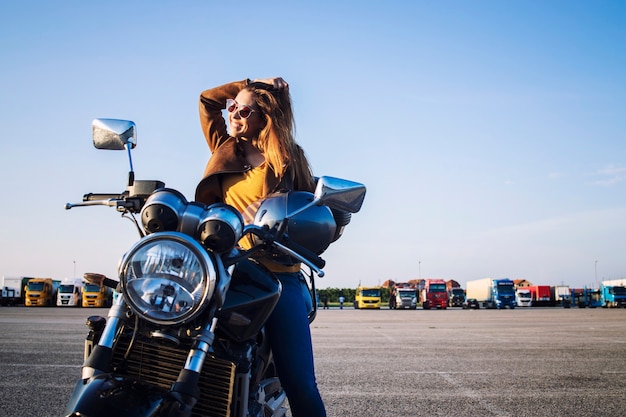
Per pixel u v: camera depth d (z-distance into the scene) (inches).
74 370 298.7
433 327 789.9
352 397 245.6
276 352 100.7
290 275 104.0
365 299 2233.0
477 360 374.6
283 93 118.2
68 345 433.1
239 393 84.9
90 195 100.0
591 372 321.7
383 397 246.1
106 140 101.6
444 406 228.8
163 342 77.9
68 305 1943.9
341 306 2425.0
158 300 73.9
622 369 333.7
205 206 80.8
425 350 439.5
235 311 85.7
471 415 213.5
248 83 126.7
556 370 329.1
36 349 401.7
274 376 112.0
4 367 310.0
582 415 214.7
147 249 74.7
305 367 100.0
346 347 463.5
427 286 2338.8
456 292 2706.7
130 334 82.9
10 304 2150.6
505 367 340.8
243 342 88.9
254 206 104.1
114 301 87.6
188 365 75.3
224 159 116.3
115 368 81.3
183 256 74.2
